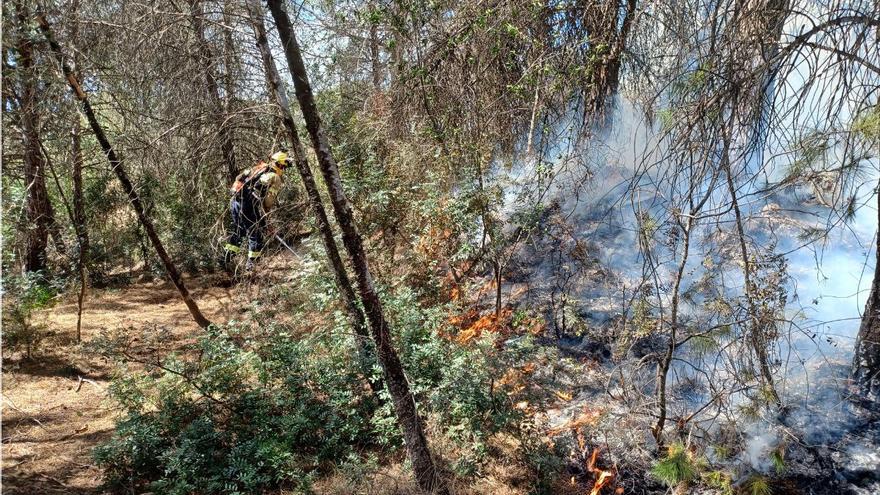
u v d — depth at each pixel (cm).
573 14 609
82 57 631
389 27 615
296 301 612
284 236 571
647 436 468
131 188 696
